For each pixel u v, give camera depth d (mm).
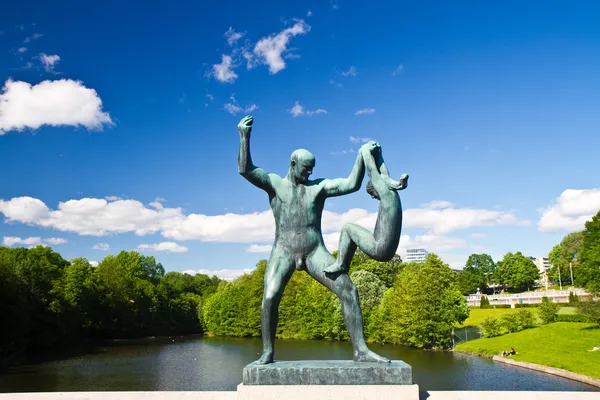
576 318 57812
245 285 91125
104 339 81312
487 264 143500
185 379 39688
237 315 88812
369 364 7500
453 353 48469
